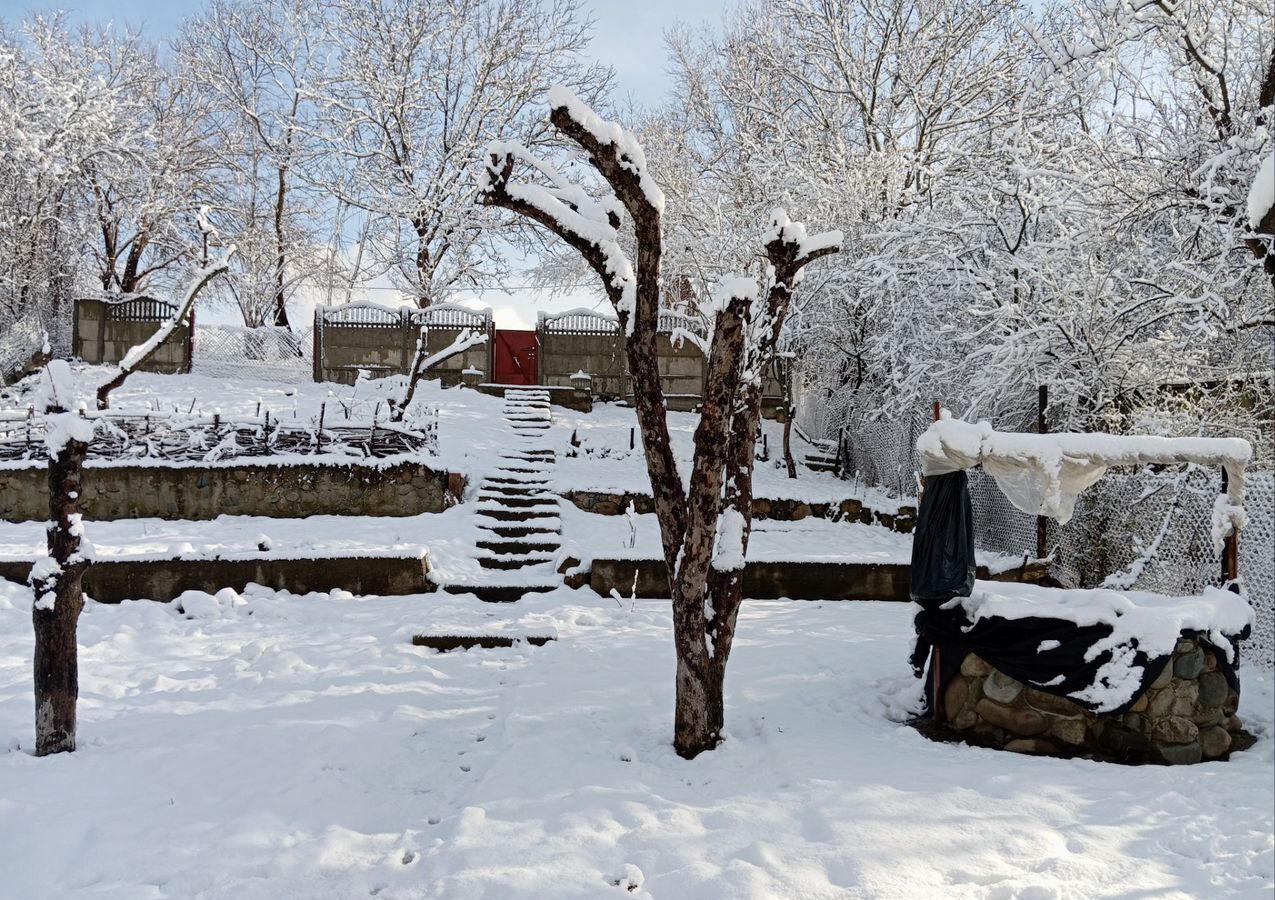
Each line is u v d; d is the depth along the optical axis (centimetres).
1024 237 1206
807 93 1995
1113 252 1059
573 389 1900
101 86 2025
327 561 926
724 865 374
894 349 1354
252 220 2598
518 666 706
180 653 734
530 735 540
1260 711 580
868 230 1516
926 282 1299
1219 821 404
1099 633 508
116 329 1919
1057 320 1007
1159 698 505
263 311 2853
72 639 520
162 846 407
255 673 677
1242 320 940
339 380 1986
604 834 406
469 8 2295
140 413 1291
